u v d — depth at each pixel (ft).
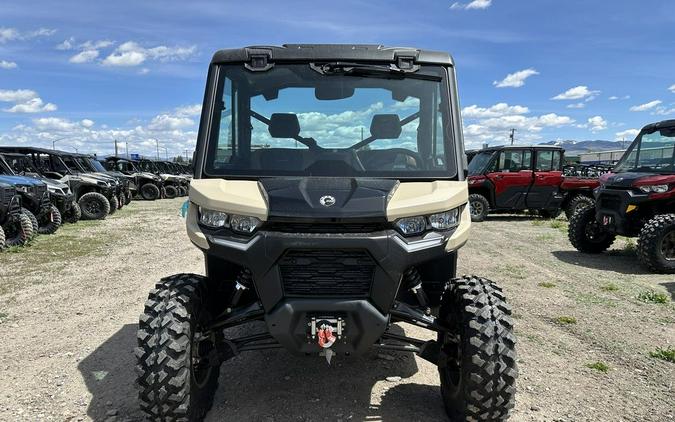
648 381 13.25
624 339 16.24
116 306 19.99
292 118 11.49
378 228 9.53
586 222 31.48
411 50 11.83
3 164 41.47
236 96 11.57
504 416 9.62
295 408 11.68
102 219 53.31
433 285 11.85
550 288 22.68
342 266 9.48
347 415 11.38
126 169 89.30
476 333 9.50
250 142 11.44
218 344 11.05
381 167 11.21
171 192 93.40
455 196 10.19
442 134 11.41
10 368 13.99
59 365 14.19
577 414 11.55
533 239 38.22
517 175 51.93
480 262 28.66
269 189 10.09
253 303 10.44
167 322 9.48
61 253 32.07
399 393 12.42
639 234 27.58
